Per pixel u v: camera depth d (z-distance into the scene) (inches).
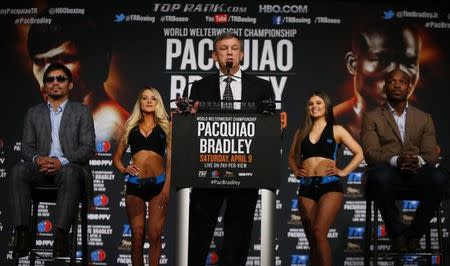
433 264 215.9
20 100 226.8
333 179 172.6
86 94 227.5
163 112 189.3
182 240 120.6
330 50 229.3
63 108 179.8
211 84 147.7
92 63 229.3
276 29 230.4
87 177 169.2
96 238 220.1
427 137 179.6
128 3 231.3
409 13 230.1
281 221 220.8
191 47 230.1
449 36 229.1
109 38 230.7
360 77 227.8
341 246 218.8
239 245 132.3
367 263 174.2
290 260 219.0
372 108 226.4
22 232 158.9
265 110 121.6
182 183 120.4
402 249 165.8
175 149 121.0
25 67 228.8
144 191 183.5
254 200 131.6
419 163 165.0
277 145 121.2
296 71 228.4
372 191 169.5
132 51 230.1
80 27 231.3
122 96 227.8
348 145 178.5
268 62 228.7
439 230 169.9
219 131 121.4
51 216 219.5
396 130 179.9
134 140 186.5
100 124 226.2
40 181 166.2
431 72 227.5
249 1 231.6
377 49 228.8
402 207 219.6
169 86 228.2
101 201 221.9
